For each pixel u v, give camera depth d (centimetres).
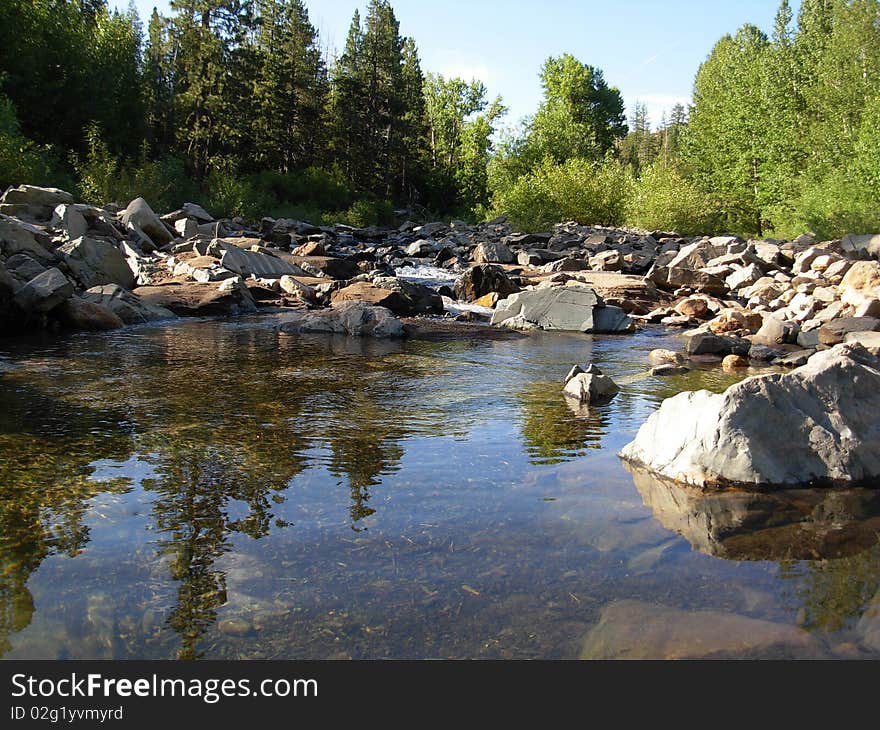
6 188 2323
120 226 1781
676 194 3419
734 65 4928
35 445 478
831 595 287
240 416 570
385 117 6506
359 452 477
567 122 6525
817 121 3828
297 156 6375
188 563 310
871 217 2562
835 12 3925
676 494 402
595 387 669
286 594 285
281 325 1130
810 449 429
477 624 264
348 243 2634
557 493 403
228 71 4972
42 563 308
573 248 2447
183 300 1295
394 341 1051
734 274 1683
